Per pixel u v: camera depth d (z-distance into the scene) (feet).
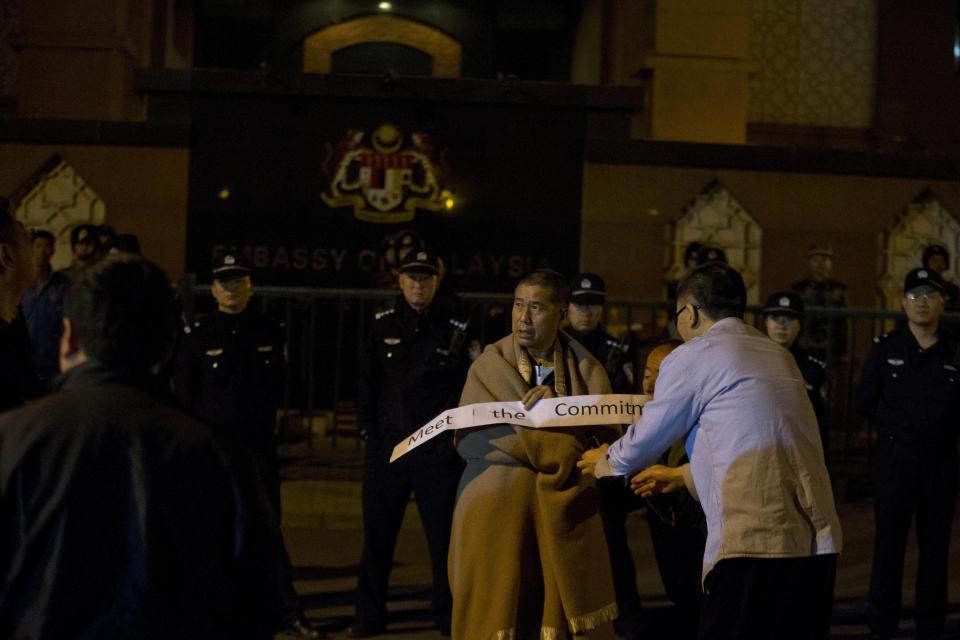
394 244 28.43
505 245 37.99
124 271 8.22
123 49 42.80
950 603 22.25
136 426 7.92
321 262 37.24
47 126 37.37
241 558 8.14
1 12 46.73
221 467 8.13
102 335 8.09
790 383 13.00
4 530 7.61
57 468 7.68
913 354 20.12
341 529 26.50
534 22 58.29
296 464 29.76
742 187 39.24
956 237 40.47
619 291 38.47
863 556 25.29
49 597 7.51
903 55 49.78
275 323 20.24
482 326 29.37
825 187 39.73
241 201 37.32
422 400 19.67
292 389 34.76
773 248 39.42
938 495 19.85
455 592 15.08
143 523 7.73
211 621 7.96
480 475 15.19
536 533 15.05
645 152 38.63
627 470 13.60
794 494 12.61
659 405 13.16
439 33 57.62
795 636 12.61
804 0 49.70
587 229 38.34
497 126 38.01
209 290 27.04
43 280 23.54
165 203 37.32
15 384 10.78
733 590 12.57
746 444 12.64
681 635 15.38
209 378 19.44
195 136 37.37
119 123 37.35
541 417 14.80
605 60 51.42
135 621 7.64
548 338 15.39
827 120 49.88
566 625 14.80
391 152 37.58
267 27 56.39
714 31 44.11
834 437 33.78
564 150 38.32
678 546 15.28
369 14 56.95
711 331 13.52
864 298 39.93
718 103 44.16
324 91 37.24
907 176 40.14
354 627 19.63
